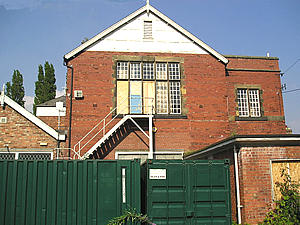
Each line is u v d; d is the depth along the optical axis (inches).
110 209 322.7
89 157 641.0
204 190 328.8
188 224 319.3
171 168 331.0
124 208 323.9
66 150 633.6
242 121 732.0
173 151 674.2
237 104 740.7
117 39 719.1
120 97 695.1
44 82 1656.0
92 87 687.1
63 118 964.0
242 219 387.2
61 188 321.7
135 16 732.7
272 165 405.1
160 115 687.1
